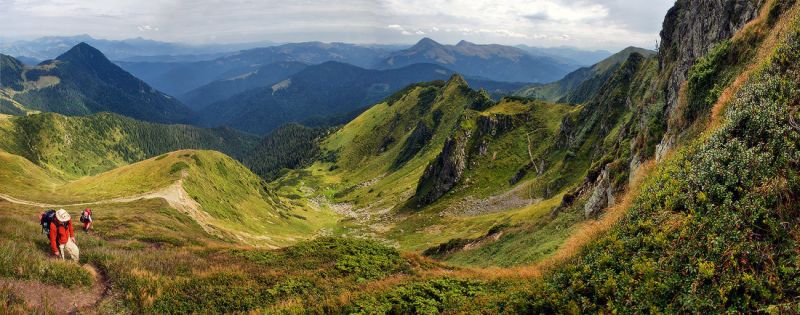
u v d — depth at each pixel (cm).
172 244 3806
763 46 2712
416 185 18625
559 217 4706
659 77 6900
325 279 2319
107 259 2139
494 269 2697
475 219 10344
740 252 1236
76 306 1625
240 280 2191
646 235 1605
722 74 3022
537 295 1561
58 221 1956
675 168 1964
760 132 1614
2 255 1680
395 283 2170
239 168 13812
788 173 1345
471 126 16412
